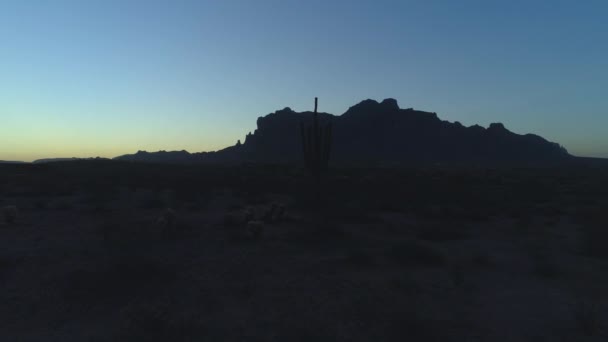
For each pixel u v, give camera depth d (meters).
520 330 5.98
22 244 10.88
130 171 51.75
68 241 11.27
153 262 8.64
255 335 5.75
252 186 32.56
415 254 9.91
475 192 31.95
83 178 39.06
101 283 7.64
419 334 5.67
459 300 7.23
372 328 6.00
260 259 9.81
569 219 18.42
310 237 12.20
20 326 6.02
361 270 9.05
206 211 18.69
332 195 26.06
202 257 9.88
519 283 8.32
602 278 8.72
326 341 5.54
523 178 57.66
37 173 45.09
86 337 5.64
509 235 14.06
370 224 15.73
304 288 7.74
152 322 5.86
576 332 5.92
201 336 5.70
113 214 16.50
